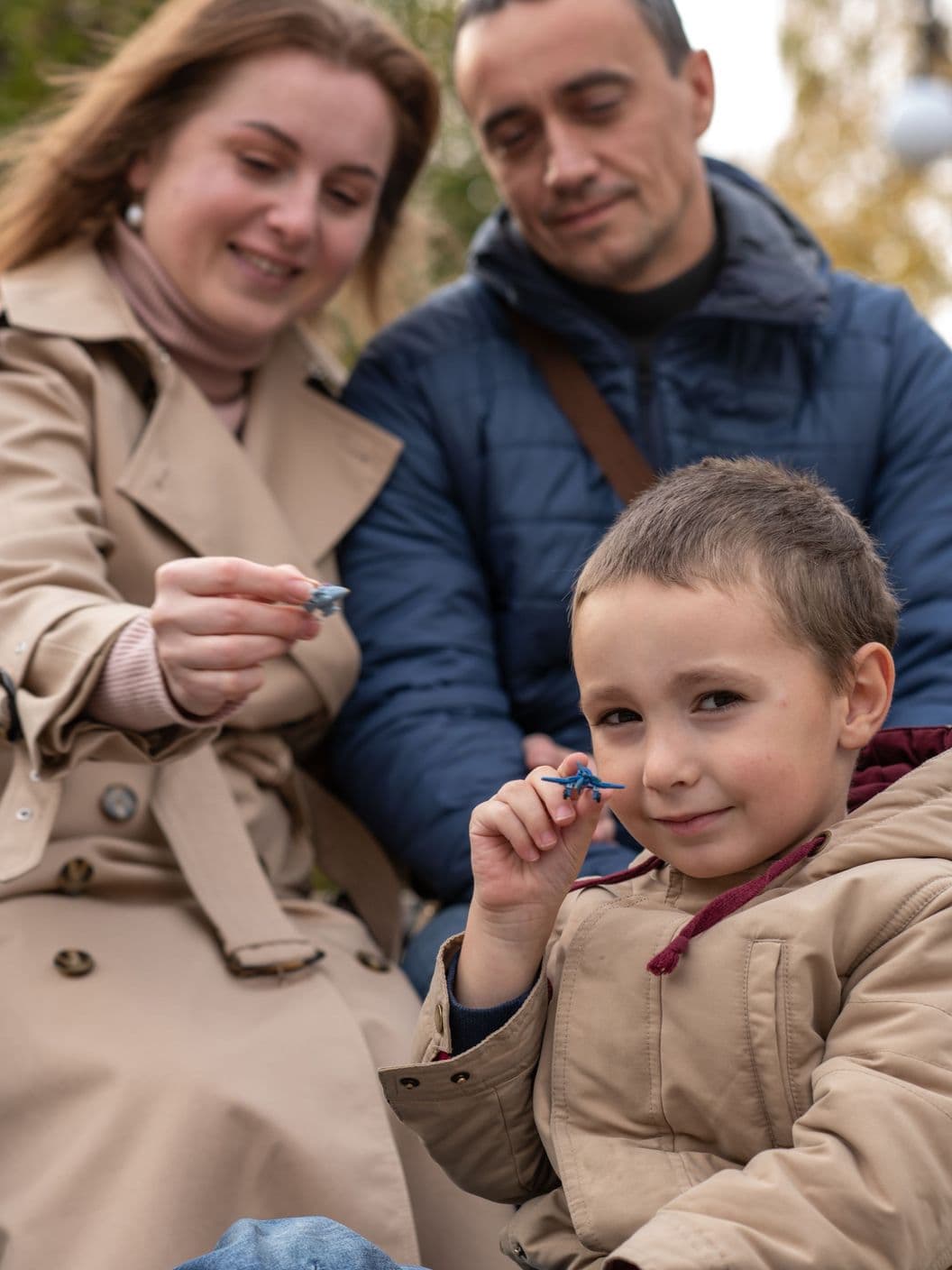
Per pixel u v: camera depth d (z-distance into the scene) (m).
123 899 2.02
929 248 7.36
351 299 2.90
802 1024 1.24
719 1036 1.28
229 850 2.06
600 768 1.38
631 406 2.50
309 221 2.30
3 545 1.96
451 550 2.52
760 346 2.50
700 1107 1.28
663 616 1.32
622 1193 1.28
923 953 1.23
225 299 2.29
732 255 2.48
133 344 2.29
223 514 2.24
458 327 2.63
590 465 2.49
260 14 2.30
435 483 2.54
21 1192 1.67
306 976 1.97
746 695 1.31
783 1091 1.25
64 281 2.31
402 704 2.36
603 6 2.38
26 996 1.80
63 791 2.03
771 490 1.42
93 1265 1.60
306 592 1.72
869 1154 1.14
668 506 1.40
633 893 1.47
